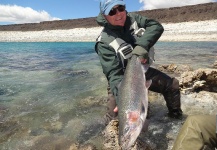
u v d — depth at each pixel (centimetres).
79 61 598
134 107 120
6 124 205
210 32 1499
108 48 166
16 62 602
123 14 165
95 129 188
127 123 116
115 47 164
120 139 115
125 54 161
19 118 217
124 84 133
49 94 287
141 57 148
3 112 232
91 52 888
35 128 196
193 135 119
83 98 261
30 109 238
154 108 217
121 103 126
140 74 137
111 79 162
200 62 468
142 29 176
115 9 162
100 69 443
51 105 246
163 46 979
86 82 338
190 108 210
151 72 184
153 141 161
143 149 148
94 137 175
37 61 621
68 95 277
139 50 152
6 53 887
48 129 194
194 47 883
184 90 241
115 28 171
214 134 121
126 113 120
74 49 1089
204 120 122
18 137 183
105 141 163
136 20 182
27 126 201
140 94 125
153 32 168
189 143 117
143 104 122
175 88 185
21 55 804
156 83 184
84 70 443
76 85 324
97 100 252
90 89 297
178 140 121
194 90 240
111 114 186
